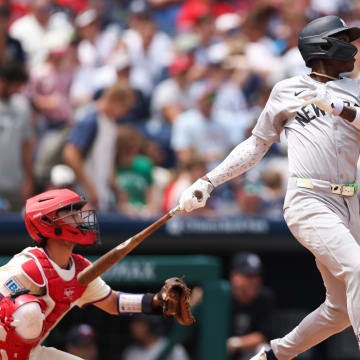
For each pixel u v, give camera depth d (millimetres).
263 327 31031
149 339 30875
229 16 43750
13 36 40469
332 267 16484
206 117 35719
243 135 35594
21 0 42562
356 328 16203
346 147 16781
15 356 17188
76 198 17547
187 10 44062
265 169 34000
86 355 29500
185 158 34656
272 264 34219
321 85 16953
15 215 30594
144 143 35656
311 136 16797
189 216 32281
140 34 40344
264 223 31656
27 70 38156
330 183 16734
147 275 28750
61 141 33375
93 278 17234
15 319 16438
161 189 34719
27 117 33500
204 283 28781
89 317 32406
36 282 16938
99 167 33188
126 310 18734
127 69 38000
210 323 28641
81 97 38031
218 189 33938
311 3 42719
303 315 34500
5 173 32844
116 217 31000
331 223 16500
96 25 41438
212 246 31578
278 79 35750
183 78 38156
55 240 17391
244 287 30828
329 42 16781
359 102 16938
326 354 35094
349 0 43750
